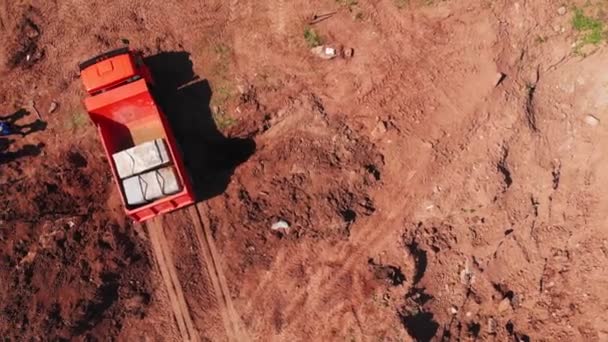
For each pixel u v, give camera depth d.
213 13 13.92
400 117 13.89
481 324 14.02
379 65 13.72
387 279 13.49
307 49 13.73
